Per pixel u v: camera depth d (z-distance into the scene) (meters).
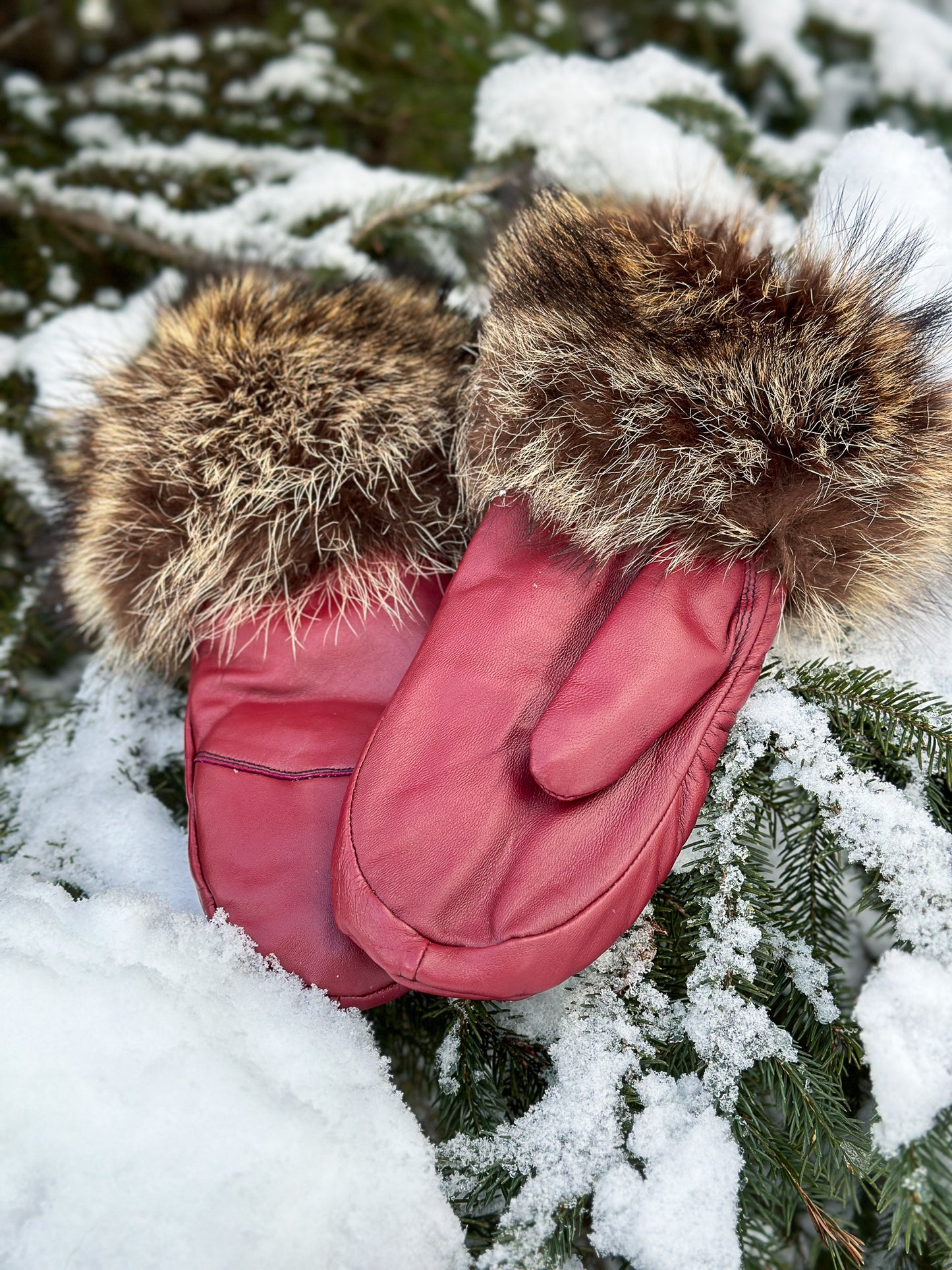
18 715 0.51
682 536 0.36
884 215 0.47
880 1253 0.39
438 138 0.63
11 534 0.54
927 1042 0.32
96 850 0.42
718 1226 0.32
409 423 0.41
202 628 0.41
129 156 0.58
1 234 0.61
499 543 0.38
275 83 0.63
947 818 0.39
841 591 0.37
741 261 0.37
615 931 0.33
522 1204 0.33
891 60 0.67
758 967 0.36
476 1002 0.38
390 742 0.35
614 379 0.36
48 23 0.73
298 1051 0.34
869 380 0.35
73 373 0.48
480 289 0.48
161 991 0.34
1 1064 0.33
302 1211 0.32
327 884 0.36
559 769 0.33
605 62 0.62
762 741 0.39
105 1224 0.31
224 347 0.41
